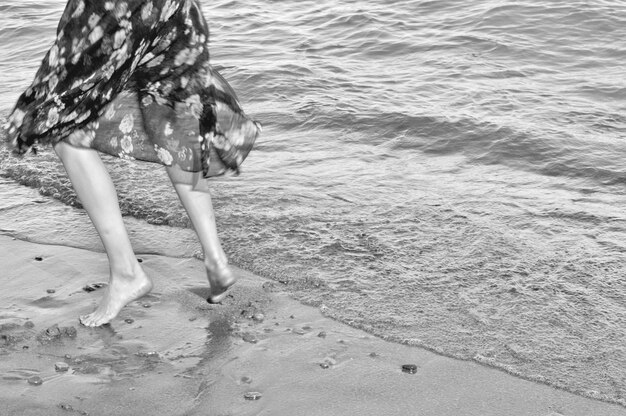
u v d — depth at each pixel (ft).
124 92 10.41
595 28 27.96
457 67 24.49
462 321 11.00
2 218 14.57
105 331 10.77
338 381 9.64
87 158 10.45
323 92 21.94
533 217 14.29
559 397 9.41
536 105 20.95
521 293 11.69
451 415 9.03
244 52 26.58
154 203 14.87
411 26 28.94
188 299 11.62
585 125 19.51
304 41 27.78
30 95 10.11
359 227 13.85
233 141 10.75
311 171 16.72
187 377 9.73
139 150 10.46
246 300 11.57
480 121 19.27
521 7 29.84
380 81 23.20
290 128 19.56
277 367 9.93
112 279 10.93
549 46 26.50
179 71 10.39
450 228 13.80
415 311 11.25
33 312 11.27
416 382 9.63
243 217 14.21
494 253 12.88
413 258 12.75
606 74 23.94
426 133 18.84
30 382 9.59
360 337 10.62
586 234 13.62
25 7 34.86
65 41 9.91
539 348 10.37
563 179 16.40
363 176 16.40
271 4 33.32
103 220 10.66
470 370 9.90
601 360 10.13
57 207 15.03
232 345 10.43
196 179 10.71
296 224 13.96
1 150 17.78
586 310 11.26
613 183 16.15
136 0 9.85
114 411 9.08
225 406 9.17
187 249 13.25
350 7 31.78
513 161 17.38
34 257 12.99
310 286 11.95
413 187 15.83
